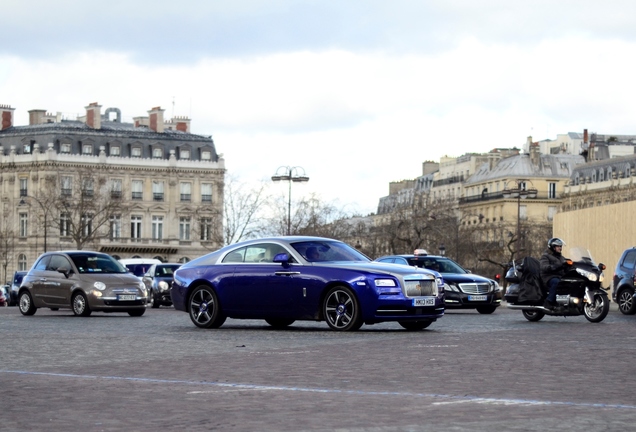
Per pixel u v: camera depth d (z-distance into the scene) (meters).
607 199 142.38
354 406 10.94
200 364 15.42
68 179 131.12
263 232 109.88
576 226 59.53
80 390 12.34
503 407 10.83
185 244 136.62
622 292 35.44
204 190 137.62
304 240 24.59
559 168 156.00
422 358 16.33
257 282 24.20
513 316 32.91
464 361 15.85
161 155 135.62
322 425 9.68
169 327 25.44
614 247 55.09
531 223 143.25
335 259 24.28
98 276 33.72
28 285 34.88
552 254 28.42
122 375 14.01
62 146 131.25
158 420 10.05
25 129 133.62
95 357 16.61
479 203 159.12
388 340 20.31
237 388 12.48
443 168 178.38
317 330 23.92
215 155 138.50
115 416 10.32
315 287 23.47
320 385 12.85
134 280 33.94
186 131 143.00
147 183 134.75
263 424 9.77
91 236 130.62
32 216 131.00
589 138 168.25
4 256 130.25
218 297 24.73
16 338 21.00
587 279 28.05
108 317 32.62
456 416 10.20
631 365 15.27
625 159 141.88
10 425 9.80
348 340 20.36
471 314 35.09
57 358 16.45
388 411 10.56
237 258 24.88
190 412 10.55
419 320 23.66
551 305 28.14
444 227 104.12
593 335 22.08
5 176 132.88
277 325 26.06
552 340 20.36
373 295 22.86
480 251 126.12
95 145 133.00
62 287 33.91
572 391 12.23
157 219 135.25
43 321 29.30
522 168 154.38
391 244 102.25
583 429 9.39
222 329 24.52
